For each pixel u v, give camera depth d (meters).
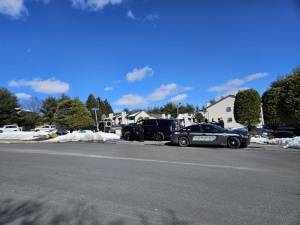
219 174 9.77
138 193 7.44
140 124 25.05
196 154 15.48
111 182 8.73
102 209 6.21
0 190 8.05
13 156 15.55
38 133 33.38
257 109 31.98
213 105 73.50
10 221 5.70
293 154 14.85
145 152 16.59
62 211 6.17
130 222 5.45
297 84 22.72
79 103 43.25
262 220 5.43
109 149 18.48
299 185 8.10
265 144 20.11
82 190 7.85
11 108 61.53
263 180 8.76
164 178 9.20
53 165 12.16
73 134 27.34
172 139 20.53
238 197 6.94
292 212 5.84
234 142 18.70
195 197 7.00
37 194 7.56
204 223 5.33
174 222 5.40
